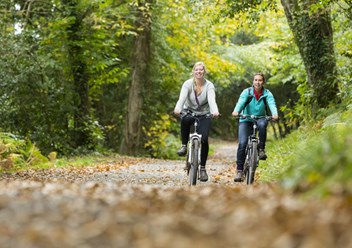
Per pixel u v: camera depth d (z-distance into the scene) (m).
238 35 46.22
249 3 19.14
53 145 22.45
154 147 29.73
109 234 3.92
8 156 15.89
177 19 29.69
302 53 19.16
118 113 31.39
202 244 3.53
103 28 24.81
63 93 23.19
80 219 4.51
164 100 31.59
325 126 12.07
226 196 6.07
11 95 21.48
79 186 7.86
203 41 31.75
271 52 36.72
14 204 5.42
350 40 21.12
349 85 17.64
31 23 22.91
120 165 19.48
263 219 4.31
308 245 3.42
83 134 24.50
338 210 4.30
